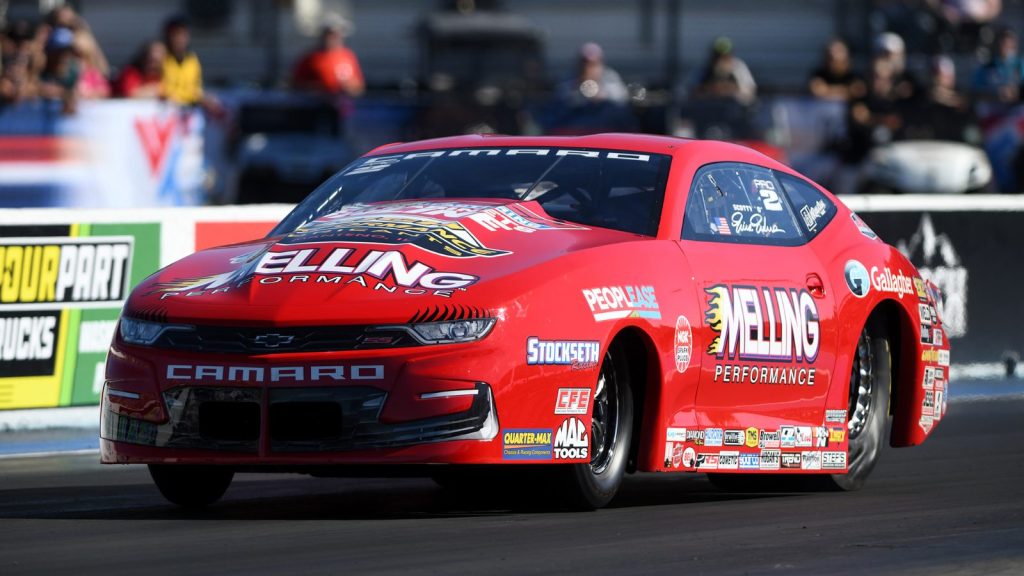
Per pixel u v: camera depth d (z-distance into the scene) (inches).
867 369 904.3
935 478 932.6
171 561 587.5
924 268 1486.2
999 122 2380.7
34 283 1098.1
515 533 658.8
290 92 2134.6
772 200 862.5
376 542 633.0
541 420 678.5
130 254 1147.9
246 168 2108.8
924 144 2335.1
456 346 658.2
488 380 659.4
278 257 708.7
